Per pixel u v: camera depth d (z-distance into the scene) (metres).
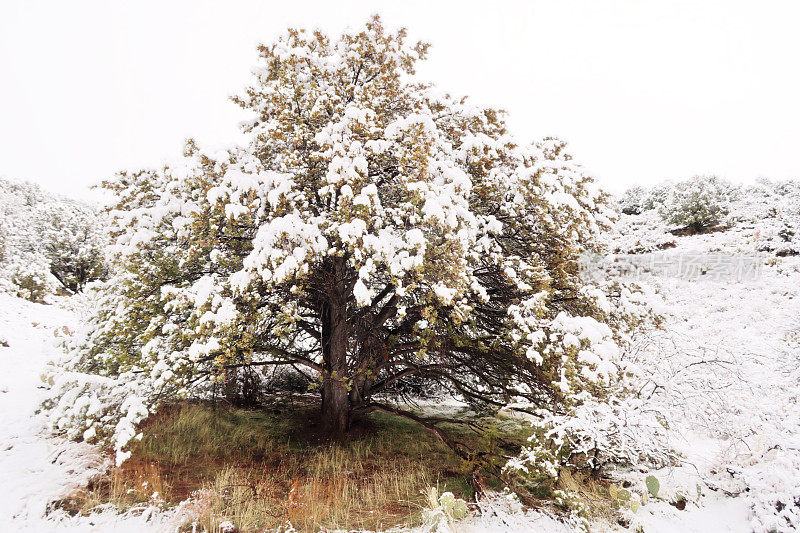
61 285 20.00
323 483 6.10
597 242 7.73
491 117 7.54
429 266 5.35
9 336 12.48
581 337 5.18
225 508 5.16
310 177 6.37
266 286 5.75
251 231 6.15
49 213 21.44
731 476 5.66
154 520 4.74
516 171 6.22
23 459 5.85
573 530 4.82
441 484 6.18
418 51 7.64
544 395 6.61
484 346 6.89
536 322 5.69
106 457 6.23
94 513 4.77
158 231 6.36
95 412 5.71
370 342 7.28
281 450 7.34
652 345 6.52
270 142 7.07
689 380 5.92
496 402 7.72
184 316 6.21
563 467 5.95
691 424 6.24
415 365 7.60
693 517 5.08
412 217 5.26
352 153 5.60
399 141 6.10
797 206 18.41
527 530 4.82
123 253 5.95
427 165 5.52
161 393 6.34
